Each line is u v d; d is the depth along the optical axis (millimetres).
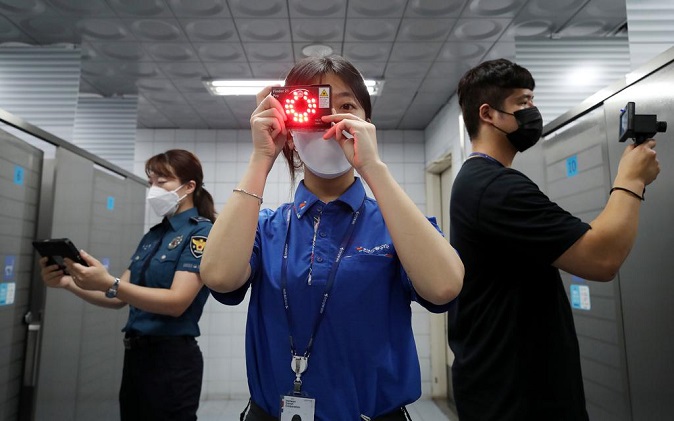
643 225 1186
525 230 922
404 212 649
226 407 3703
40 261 1525
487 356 994
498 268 996
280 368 727
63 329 2031
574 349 979
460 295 1075
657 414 1152
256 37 2533
